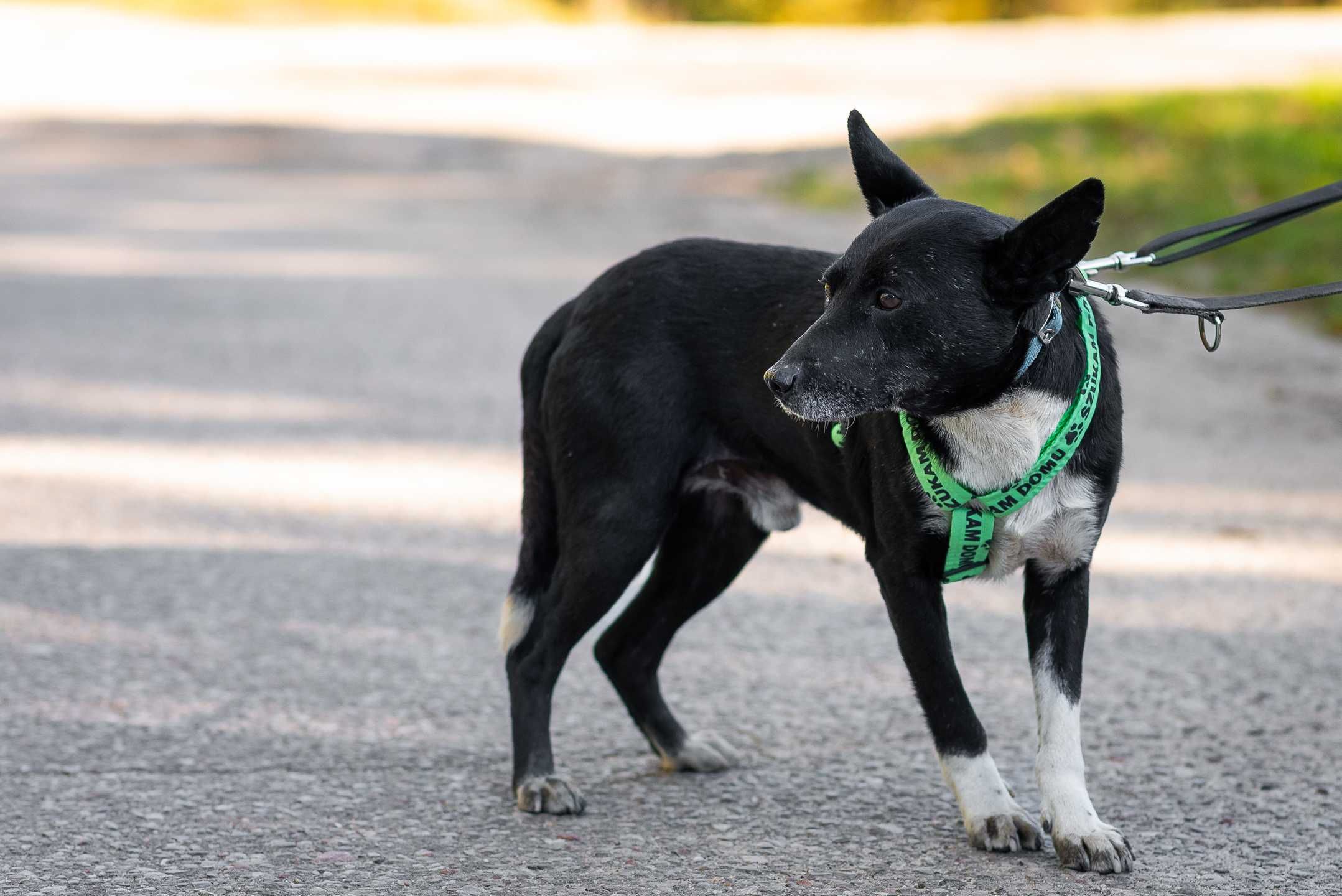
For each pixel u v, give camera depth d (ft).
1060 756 13.44
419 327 40.93
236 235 58.70
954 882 12.87
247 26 151.12
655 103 92.32
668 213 58.85
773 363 14.74
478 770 15.60
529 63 119.85
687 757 15.65
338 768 15.53
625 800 14.94
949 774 13.74
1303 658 18.38
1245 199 49.29
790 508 15.83
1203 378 33.37
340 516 24.98
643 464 15.07
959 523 13.42
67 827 14.02
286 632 19.72
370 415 31.81
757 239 50.60
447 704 17.38
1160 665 18.29
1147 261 15.76
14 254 54.24
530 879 13.02
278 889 12.79
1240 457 27.68
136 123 94.89
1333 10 171.53
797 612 20.62
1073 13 186.70
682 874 13.09
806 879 12.96
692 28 169.37
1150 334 37.27
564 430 15.35
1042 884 12.81
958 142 64.75
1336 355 34.86
